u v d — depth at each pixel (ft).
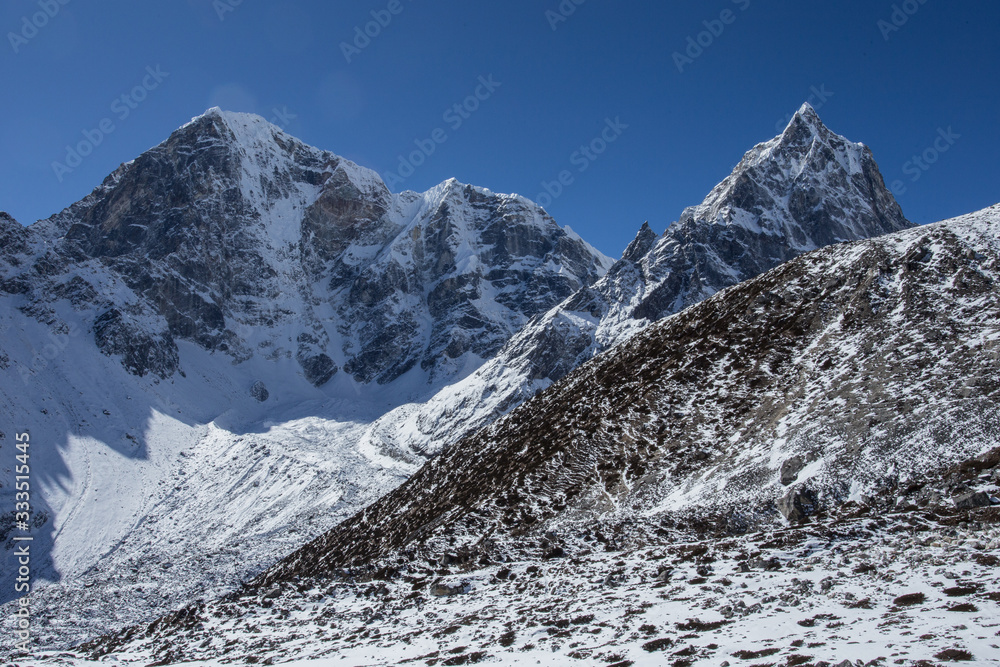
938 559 73.15
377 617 111.14
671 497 138.62
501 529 149.79
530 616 86.53
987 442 106.22
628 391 185.88
